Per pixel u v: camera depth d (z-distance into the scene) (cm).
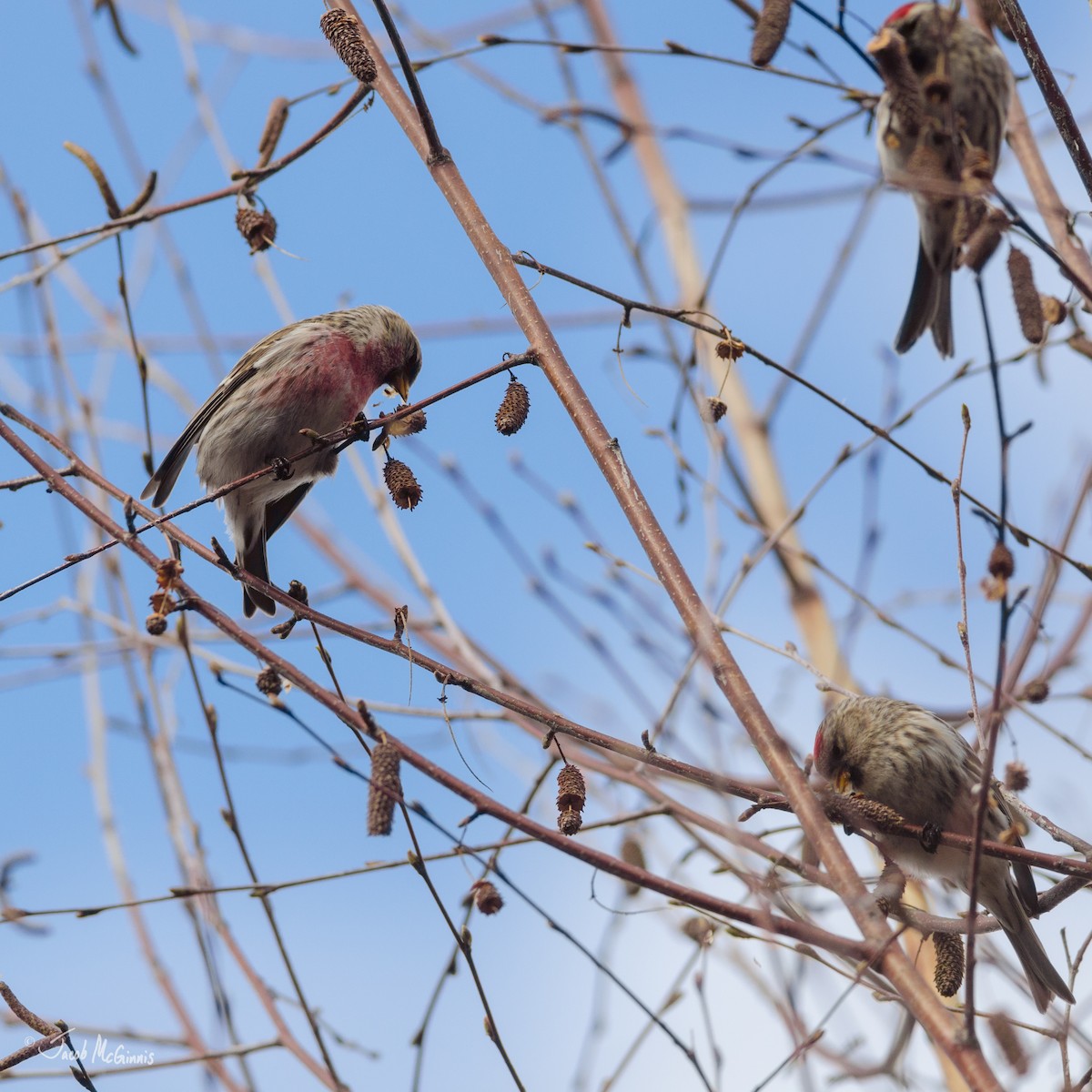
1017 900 760
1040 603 718
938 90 671
